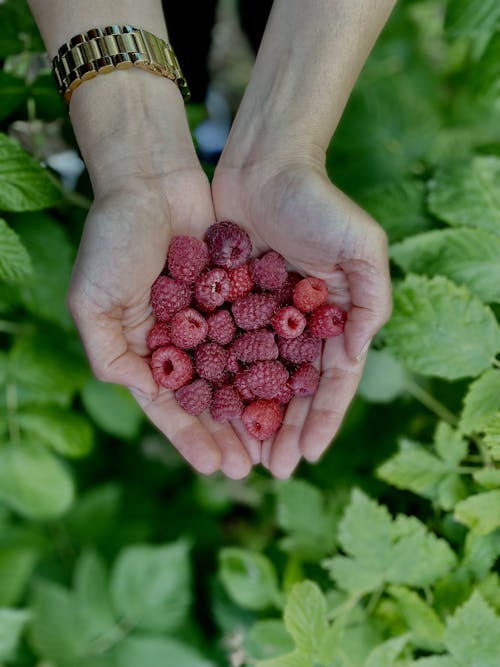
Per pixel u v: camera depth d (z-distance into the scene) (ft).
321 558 1.65
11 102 1.67
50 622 1.77
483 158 1.71
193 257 1.65
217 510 2.00
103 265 1.54
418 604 1.52
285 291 1.70
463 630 1.48
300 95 1.63
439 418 1.77
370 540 1.55
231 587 1.64
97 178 1.63
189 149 1.68
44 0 1.63
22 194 1.58
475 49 2.04
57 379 1.73
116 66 1.63
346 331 1.63
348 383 1.65
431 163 1.99
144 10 1.66
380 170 2.01
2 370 1.72
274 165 1.62
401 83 2.09
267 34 1.67
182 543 1.84
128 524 1.96
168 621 1.80
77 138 1.65
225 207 1.69
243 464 1.65
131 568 1.82
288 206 1.58
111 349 1.59
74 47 1.61
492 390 1.56
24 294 1.70
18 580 1.78
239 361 1.69
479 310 1.59
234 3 2.29
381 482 1.73
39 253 1.70
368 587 1.55
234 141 1.68
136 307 1.65
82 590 1.79
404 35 2.13
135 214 1.57
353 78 1.65
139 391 1.64
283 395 1.66
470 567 1.54
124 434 1.84
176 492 2.02
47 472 1.72
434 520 1.62
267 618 1.65
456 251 1.65
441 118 2.07
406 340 1.61
